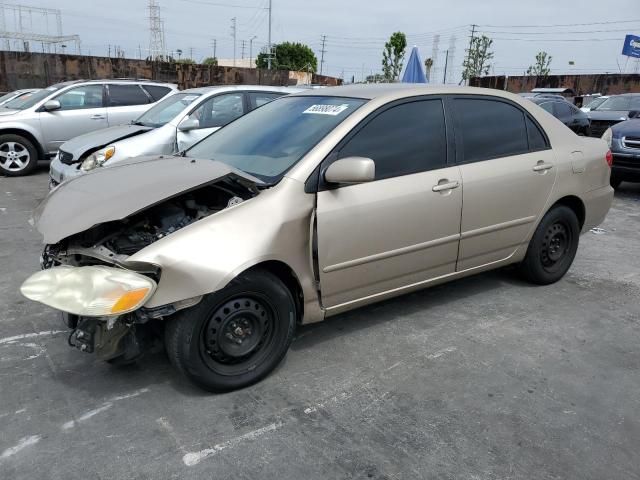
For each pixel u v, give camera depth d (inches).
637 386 127.5
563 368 134.8
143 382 125.7
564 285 191.0
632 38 1744.6
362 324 157.1
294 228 122.3
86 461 99.7
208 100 305.0
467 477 97.2
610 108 608.1
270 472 97.7
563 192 178.1
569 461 101.7
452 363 136.2
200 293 109.0
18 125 392.2
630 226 281.4
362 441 106.3
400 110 144.6
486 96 164.4
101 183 126.3
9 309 163.6
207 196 131.8
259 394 121.6
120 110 421.1
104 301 103.3
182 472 97.3
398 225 138.5
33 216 130.1
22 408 115.0
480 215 157.1
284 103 164.4
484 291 183.3
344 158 124.0
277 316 124.1
